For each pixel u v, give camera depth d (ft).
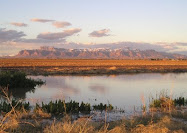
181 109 41.47
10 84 69.56
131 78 106.93
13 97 54.03
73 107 40.96
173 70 171.12
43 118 34.27
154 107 42.91
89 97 55.77
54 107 38.22
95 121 33.37
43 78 101.09
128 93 62.85
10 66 178.09
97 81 92.27
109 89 69.97
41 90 66.39
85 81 91.71
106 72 135.85
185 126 28.91
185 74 140.05
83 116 36.68
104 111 41.04
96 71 136.15
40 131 26.86
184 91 69.00
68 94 59.82
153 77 114.52
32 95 57.62
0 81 69.15
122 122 30.96
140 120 32.86
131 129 26.89
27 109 40.19
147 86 78.95
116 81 93.45
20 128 26.78
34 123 30.25
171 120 32.07
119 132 25.34
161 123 28.96
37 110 37.01
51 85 77.92
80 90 67.05
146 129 26.03
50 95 57.93
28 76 108.68
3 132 22.36
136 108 43.65
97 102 49.83
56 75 116.47
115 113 39.34
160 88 74.43
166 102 44.98
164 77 115.75
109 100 52.19
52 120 33.27
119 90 68.23
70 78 102.73
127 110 41.73
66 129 23.30
